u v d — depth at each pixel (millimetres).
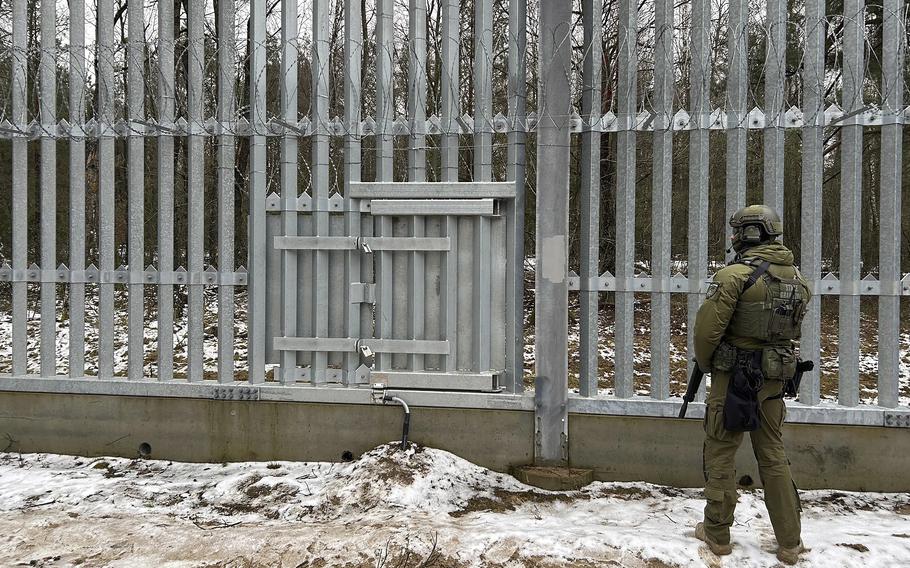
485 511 3959
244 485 4285
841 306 4137
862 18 4070
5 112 4895
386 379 4512
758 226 3393
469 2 7914
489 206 4359
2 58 5109
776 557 3338
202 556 3402
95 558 3396
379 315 4535
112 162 4832
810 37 4125
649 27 6023
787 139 9070
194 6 4680
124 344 8547
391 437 4547
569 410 4379
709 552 3381
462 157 5020
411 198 4480
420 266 4504
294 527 3703
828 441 4137
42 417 4875
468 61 7004
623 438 4336
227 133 4656
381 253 4508
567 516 3895
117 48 4816
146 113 4883
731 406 3227
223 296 4684
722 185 9398
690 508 3977
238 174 9695
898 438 4066
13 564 3344
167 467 4664
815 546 3381
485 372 4445
